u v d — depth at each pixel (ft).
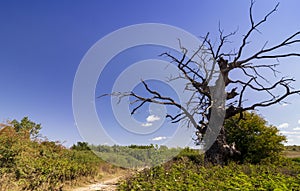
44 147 52.85
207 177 29.84
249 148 56.44
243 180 24.49
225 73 54.39
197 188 21.86
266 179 27.02
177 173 30.09
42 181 35.14
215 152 48.85
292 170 38.88
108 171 57.31
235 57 55.01
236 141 58.90
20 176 34.58
